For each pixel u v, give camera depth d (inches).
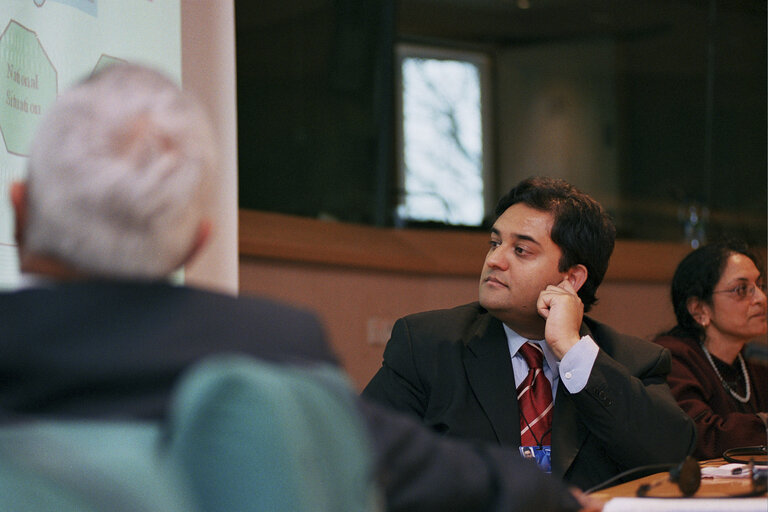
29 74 136.8
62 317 46.5
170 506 41.1
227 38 164.7
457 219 421.1
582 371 115.0
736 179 466.3
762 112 471.5
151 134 50.2
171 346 46.8
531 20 438.0
